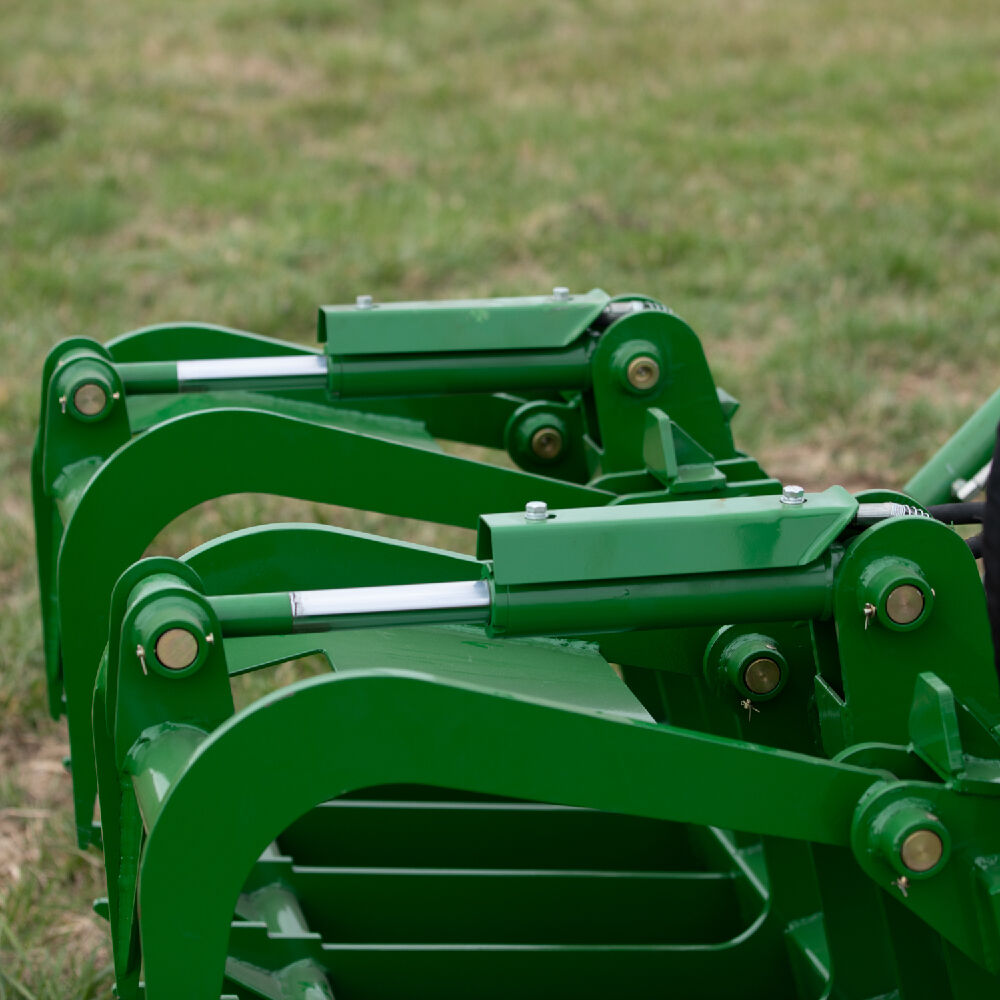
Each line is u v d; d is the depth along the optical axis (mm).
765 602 2525
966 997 2648
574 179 13773
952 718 2336
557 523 2492
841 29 21000
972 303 10375
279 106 16641
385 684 2135
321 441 3695
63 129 15242
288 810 2135
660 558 2492
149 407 4387
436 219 12359
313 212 12672
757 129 15836
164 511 3613
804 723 3078
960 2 22547
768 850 3508
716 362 9344
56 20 20469
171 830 2100
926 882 2338
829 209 12664
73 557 3574
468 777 2195
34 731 5590
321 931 3848
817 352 9500
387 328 4102
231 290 10742
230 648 2990
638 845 4293
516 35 20781
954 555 2492
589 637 3090
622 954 3561
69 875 4664
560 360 4203
